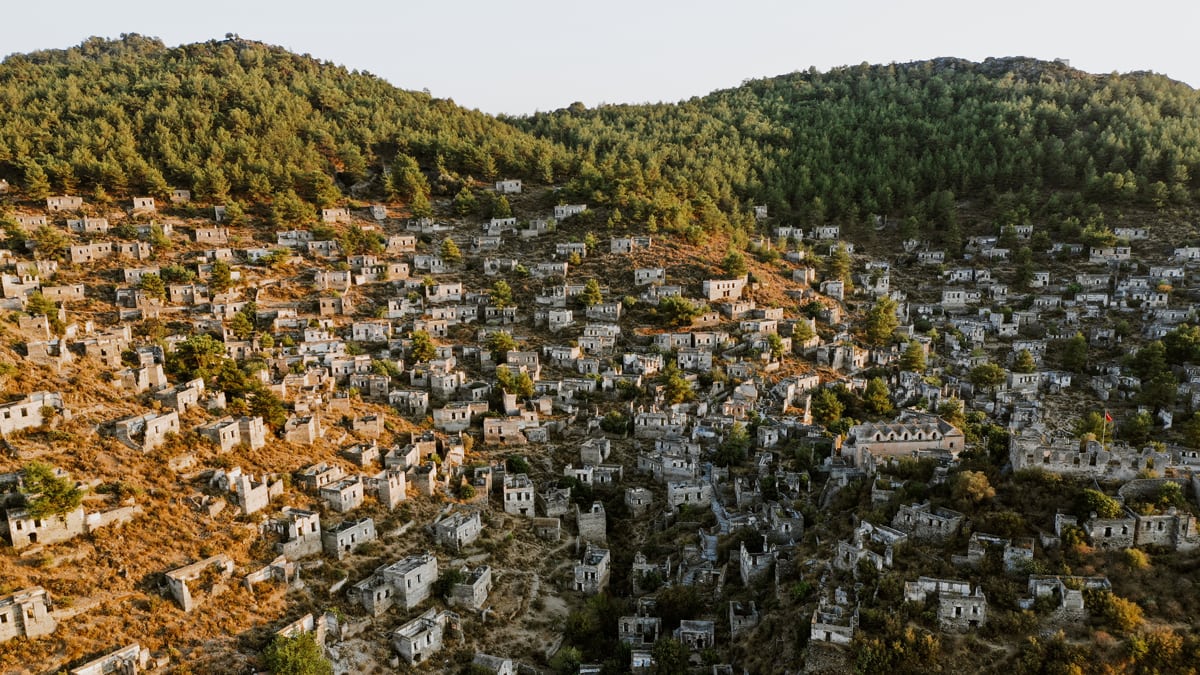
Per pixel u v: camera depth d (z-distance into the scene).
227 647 98.50
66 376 129.50
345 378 184.12
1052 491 102.12
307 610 107.25
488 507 139.12
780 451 159.62
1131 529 94.31
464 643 112.12
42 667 88.00
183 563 105.25
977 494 104.00
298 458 133.25
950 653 87.56
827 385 197.38
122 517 107.56
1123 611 86.00
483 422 171.12
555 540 137.25
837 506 123.00
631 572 129.00
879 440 139.00
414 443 150.25
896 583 95.25
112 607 96.88
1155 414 177.88
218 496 116.56
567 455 165.62
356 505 127.00
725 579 122.12
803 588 104.69
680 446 162.88
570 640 116.25
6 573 94.50
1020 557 93.88
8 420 113.44
